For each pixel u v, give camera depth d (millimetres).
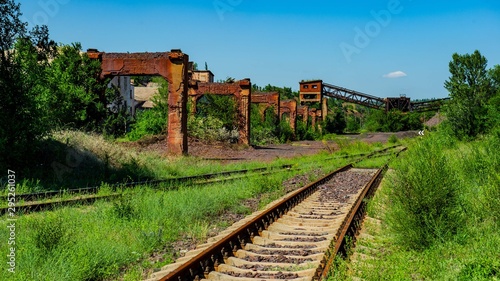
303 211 12414
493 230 8672
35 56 17281
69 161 17922
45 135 17266
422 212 8617
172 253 8273
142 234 9062
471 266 6684
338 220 10789
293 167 25141
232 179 18688
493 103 29906
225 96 49625
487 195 9797
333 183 18562
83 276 6848
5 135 15625
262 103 63281
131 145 32562
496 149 15523
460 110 29328
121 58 29000
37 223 8898
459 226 8656
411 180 9039
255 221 9586
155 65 28406
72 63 28953
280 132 61094
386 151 39406
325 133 85188
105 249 7785
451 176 9328
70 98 27594
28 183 14641
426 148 12516
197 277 6480
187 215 11203
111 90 33188
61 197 13188
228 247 7914
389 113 97375
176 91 27969
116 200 12289
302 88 91875
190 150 35219
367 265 7027
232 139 44406
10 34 16453
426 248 8172
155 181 17219
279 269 7086
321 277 6176
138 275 6930
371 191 15000
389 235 9086
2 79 15938
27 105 16406
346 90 96250
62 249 7488
